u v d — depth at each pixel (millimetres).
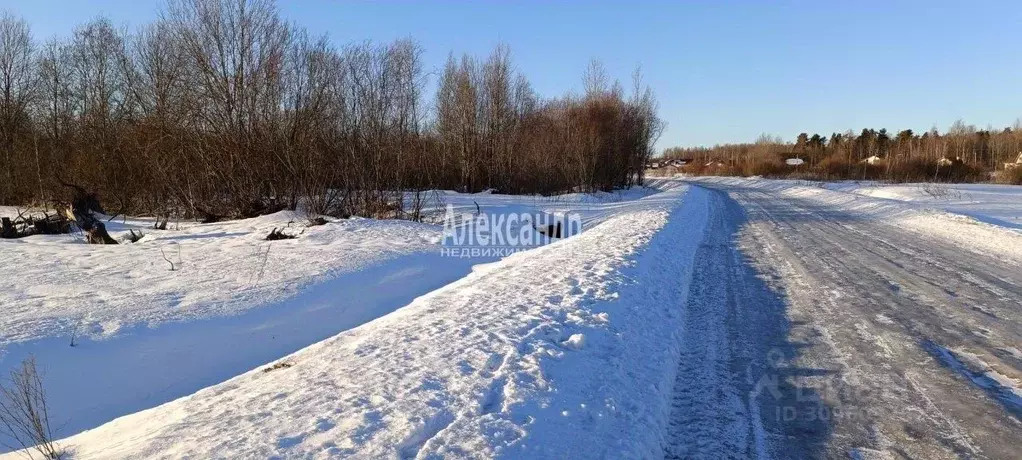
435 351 5273
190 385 6016
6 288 8781
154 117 22078
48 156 25922
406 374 4703
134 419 4691
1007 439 3998
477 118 35438
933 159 53125
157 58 23094
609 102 40062
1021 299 7898
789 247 13273
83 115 26906
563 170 34500
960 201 25531
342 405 4113
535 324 6125
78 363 6035
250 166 19969
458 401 4164
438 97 35906
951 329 6512
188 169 20219
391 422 3809
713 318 7180
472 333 5809
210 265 10758
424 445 3516
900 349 5852
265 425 3830
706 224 18938
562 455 3541
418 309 7258
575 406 4230
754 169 72562
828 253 12258
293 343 7254
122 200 23203
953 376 5125
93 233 13977
